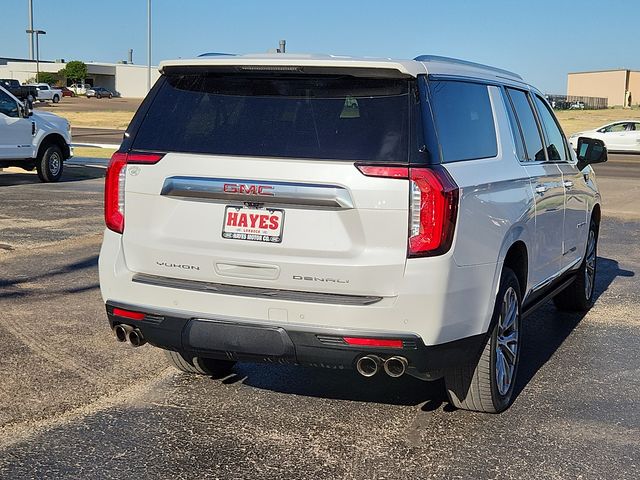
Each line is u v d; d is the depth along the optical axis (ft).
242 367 19.26
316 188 13.74
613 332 23.36
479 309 14.90
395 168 13.56
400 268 13.58
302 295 13.99
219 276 14.53
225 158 14.34
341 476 13.60
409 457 14.40
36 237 34.99
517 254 17.78
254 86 14.82
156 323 14.85
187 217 14.73
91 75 403.13
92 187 56.44
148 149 15.10
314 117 14.26
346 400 17.24
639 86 486.38
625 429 15.89
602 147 22.86
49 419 15.72
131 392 17.31
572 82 510.17
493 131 17.06
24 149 57.00
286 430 15.55
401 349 13.70
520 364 20.18
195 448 14.61
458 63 16.74
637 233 42.73
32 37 220.43
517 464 14.19
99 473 13.52
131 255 15.24
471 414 16.60
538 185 18.47
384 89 14.17
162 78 15.69
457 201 13.97
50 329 21.56
